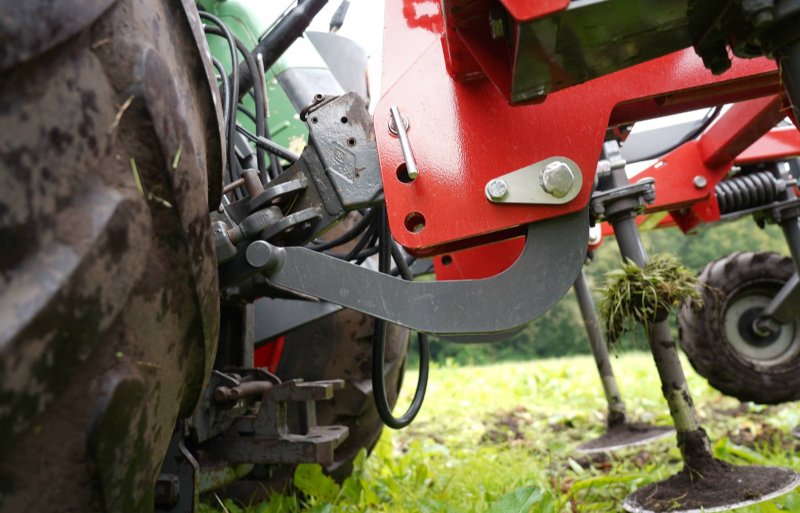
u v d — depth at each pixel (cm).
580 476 268
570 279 133
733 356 321
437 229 136
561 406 501
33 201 72
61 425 76
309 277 140
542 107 137
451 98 139
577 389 578
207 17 176
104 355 80
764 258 324
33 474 74
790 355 323
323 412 227
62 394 75
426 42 144
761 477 192
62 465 77
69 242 75
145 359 87
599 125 136
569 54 109
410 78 141
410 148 138
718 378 324
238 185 153
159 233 90
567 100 137
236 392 167
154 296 88
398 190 138
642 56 116
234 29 251
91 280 76
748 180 305
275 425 172
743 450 254
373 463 291
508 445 354
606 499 223
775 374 319
